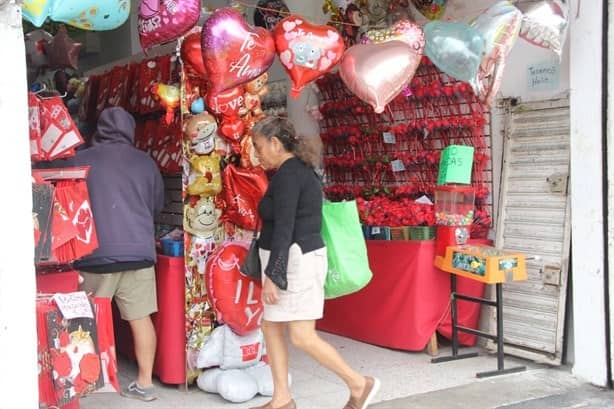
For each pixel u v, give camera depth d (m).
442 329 5.12
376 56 4.29
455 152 4.80
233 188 4.35
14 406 2.80
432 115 5.32
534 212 4.86
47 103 3.69
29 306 2.83
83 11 3.36
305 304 3.55
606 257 4.38
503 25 4.29
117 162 4.07
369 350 5.25
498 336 4.66
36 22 3.23
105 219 3.99
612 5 4.29
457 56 4.28
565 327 4.73
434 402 4.14
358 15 5.65
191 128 4.23
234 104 4.32
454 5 5.34
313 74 4.22
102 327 3.43
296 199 3.49
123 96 5.18
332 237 3.68
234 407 4.11
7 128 2.76
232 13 3.94
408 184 5.42
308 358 5.13
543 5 4.36
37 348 2.96
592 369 4.46
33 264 2.85
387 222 5.18
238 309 4.21
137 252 4.04
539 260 4.80
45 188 3.17
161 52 5.12
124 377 4.62
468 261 4.68
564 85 4.73
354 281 3.66
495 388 4.39
